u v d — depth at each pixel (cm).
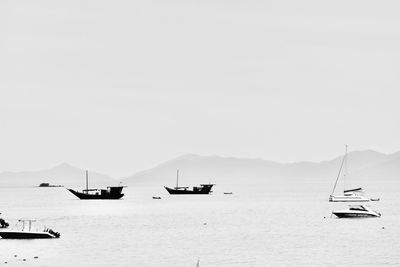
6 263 11962
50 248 13650
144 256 12781
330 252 13262
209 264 11931
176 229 18150
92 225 19538
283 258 12512
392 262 12056
